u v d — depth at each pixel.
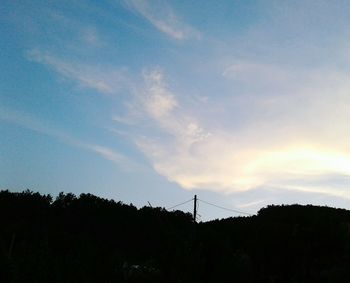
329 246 59.22
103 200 66.19
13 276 25.36
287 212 73.50
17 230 51.53
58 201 67.44
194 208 39.75
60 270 30.08
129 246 52.41
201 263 35.44
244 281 41.09
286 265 58.31
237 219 74.50
